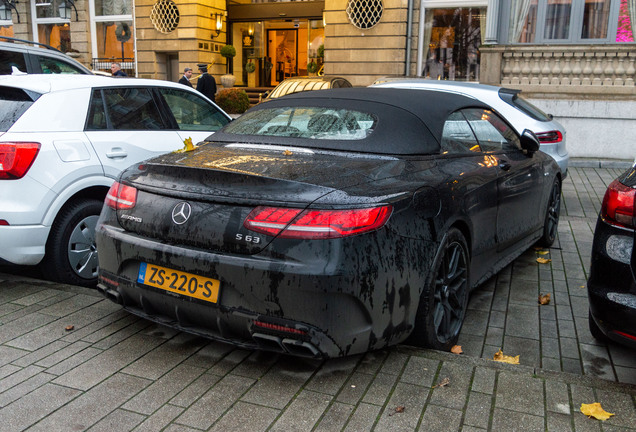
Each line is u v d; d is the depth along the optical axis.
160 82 5.50
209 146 3.75
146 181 3.20
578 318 4.26
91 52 23.31
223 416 2.59
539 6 15.09
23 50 8.01
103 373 2.96
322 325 2.67
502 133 4.82
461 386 2.85
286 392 2.79
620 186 3.04
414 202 3.06
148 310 3.17
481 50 13.54
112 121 4.81
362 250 2.71
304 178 2.88
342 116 3.68
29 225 4.01
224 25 23.59
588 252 6.01
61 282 4.38
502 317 4.27
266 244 2.72
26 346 3.25
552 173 5.73
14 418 2.55
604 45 12.59
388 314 2.89
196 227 2.90
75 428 2.49
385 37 17.59
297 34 24.80
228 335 2.91
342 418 2.58
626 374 3.39
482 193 3.86
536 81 13.37
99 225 3.37
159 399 2.73
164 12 21.70
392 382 2.88
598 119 12.89
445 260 3.39
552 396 2.77
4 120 4.18
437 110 3.87
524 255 5.88
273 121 3.86
